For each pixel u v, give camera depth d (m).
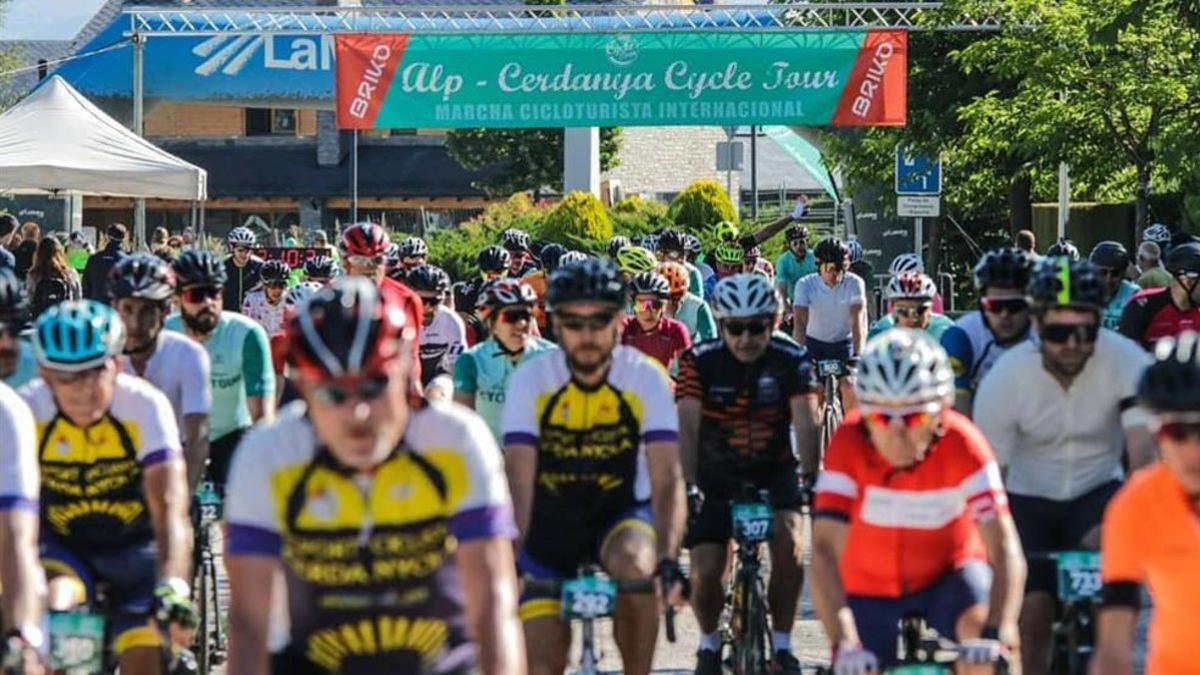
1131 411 15.78
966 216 72.12
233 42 60.22
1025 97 48.22
